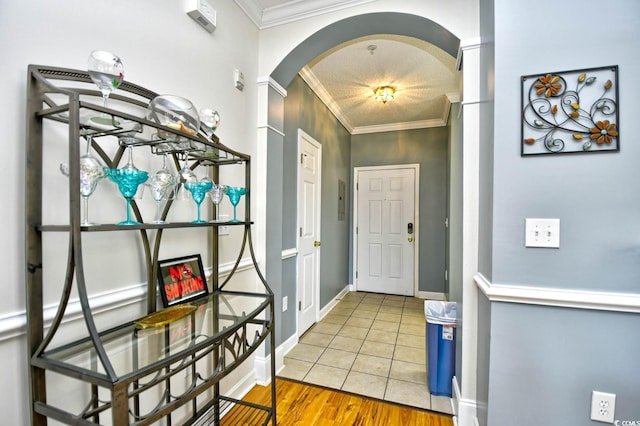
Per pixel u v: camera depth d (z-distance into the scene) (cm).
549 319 119
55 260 93
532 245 120
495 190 125
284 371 224
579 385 116
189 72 146
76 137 76
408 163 446
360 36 204
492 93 130
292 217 268
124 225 89
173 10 138
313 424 168
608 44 113
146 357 101
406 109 383
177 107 111
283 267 248
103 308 106
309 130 307
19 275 85
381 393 197
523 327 122
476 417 155
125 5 115
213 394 165
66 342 95
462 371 161
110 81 92
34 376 83
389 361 240
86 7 102
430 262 434
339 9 189
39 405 82
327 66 272
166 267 131
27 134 83
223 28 171
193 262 146
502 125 124
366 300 418
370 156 465
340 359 243
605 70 113
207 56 159
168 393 130
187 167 126
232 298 171
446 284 405
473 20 161
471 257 158
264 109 205
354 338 286
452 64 232
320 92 325
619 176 111
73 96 75
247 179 155
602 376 114
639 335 110
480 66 157
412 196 445
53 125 92
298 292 280
